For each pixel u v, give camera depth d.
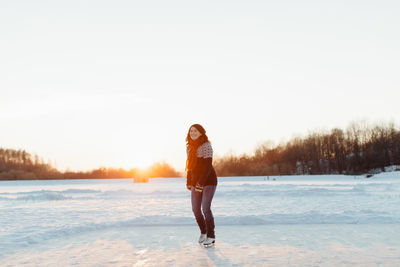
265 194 14.59
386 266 3.74
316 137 93.25
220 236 5.68
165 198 14.06
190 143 5.19
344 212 8.07
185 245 5.02
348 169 85.25
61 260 4.14
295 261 3.98
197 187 4.98
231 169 92.44
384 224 6.79
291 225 6.78
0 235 5.71
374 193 14.91
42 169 94.00
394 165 76.38
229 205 10.61
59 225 6.81
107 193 17.14
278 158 97.88
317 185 23.95
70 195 16.86
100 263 3.98
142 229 6.48
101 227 6.65
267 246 4.86
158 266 3.81
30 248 4.85
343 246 4.80
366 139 84.12
